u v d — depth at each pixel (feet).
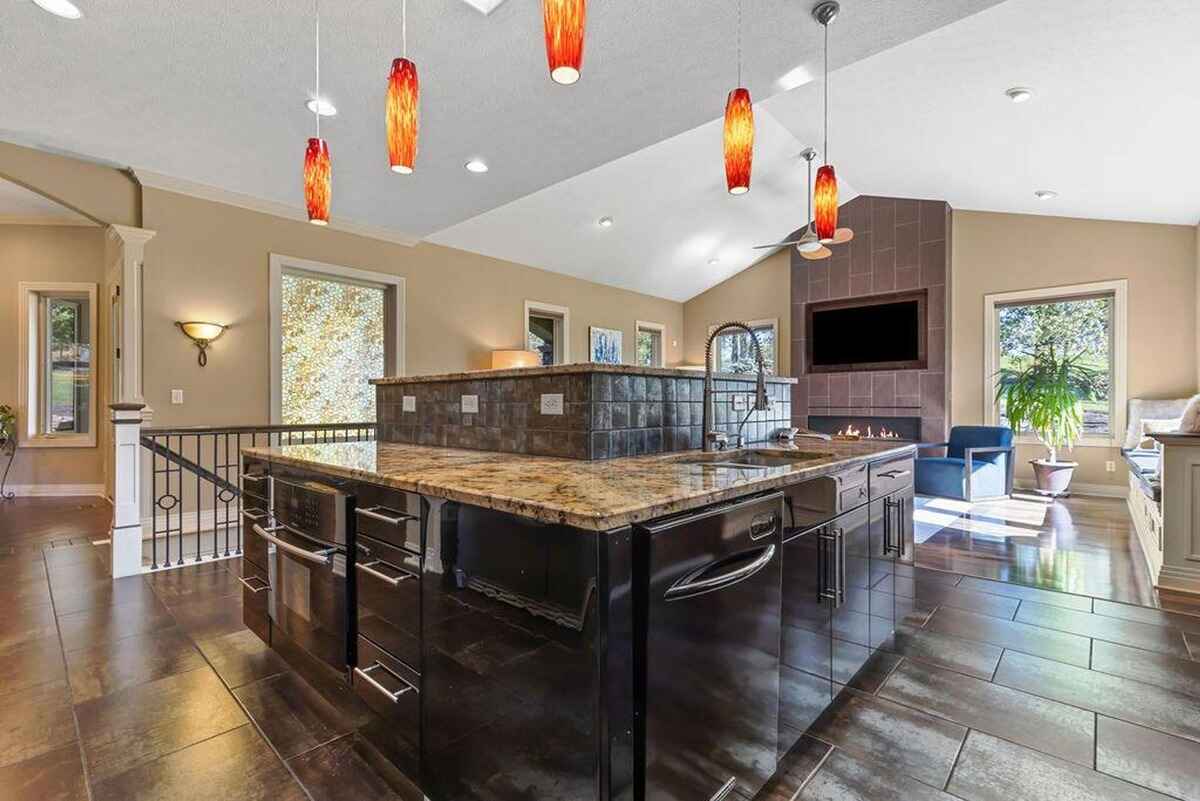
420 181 12.84
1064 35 9.20
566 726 3.43
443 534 4.26
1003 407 20.66
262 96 9.13
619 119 10.01
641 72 8.55
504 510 3.75
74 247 19.33
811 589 5.40
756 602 4.43
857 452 7.23
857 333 23.68
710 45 7.89
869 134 15.39
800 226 24.82
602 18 7.28
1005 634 7.97
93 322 19.44
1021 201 18.60
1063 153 13.80
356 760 5.19
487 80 8.72
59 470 19.34
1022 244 20.44
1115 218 18.26
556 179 12.72
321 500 5.69
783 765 5.13
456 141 10.82
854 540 6.29
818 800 4.69
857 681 6.65
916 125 14.02
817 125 15.47
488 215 18.90
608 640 3.28
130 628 8.11
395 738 4.84
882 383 22.88
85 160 12.58
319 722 5.77
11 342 19.06
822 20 7.38
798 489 5.16
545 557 3.55
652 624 3.48
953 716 5.92
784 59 8.27
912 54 10.69
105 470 18.79
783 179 20.72
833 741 5.50
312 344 16.72
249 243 14.99
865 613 6.60
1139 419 17.65
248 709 6.02
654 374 6.99
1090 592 9.70
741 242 25.59
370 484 5.07
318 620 5.77
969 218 21.61
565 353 24.41
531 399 6.89
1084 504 17.37
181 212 13.87
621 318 27.17
